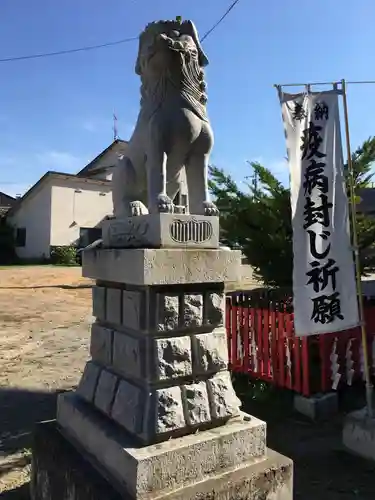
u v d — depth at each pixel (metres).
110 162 28.06
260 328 5.75
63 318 11.59
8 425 4.93
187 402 2.84
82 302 14.32
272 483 2.87
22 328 10.27
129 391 2.89
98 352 3.35
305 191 4.34
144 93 3.41
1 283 18.12
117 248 3.24
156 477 2.56
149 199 3.14
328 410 5.09
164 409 2.74
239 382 6.17
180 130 3.15
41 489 3.32
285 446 4.40
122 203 3.58
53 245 25.70
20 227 27.81
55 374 6.82
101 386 3.19
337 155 4.35
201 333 3.01
